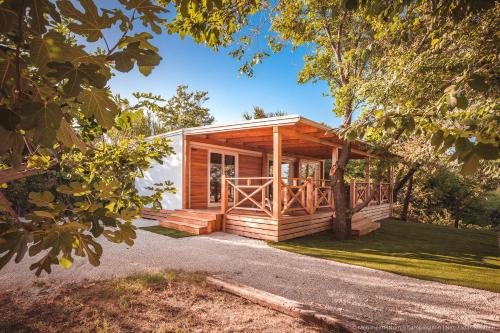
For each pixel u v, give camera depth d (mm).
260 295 3449
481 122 1395
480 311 3461
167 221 8891
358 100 7867
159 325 2871
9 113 718
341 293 3926
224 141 10836
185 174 9797
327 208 11094
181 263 5129
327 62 10547
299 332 2793
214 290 3797
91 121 2139
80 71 710
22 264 4871
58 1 712
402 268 5328
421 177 16969
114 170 2668
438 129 1504
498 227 20438
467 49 4719
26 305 3230
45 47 750
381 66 7262
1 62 768
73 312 3068
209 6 1868
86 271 4504
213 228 8250
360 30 8883
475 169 1286
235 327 2869
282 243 7180
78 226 930
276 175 7426
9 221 958
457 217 19984
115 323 2877
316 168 17219
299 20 8633
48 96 846
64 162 2330
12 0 705
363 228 9242
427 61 5184
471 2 1846
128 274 4367
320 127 7715
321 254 6234
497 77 1632
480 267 5680
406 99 5406
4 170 1388
